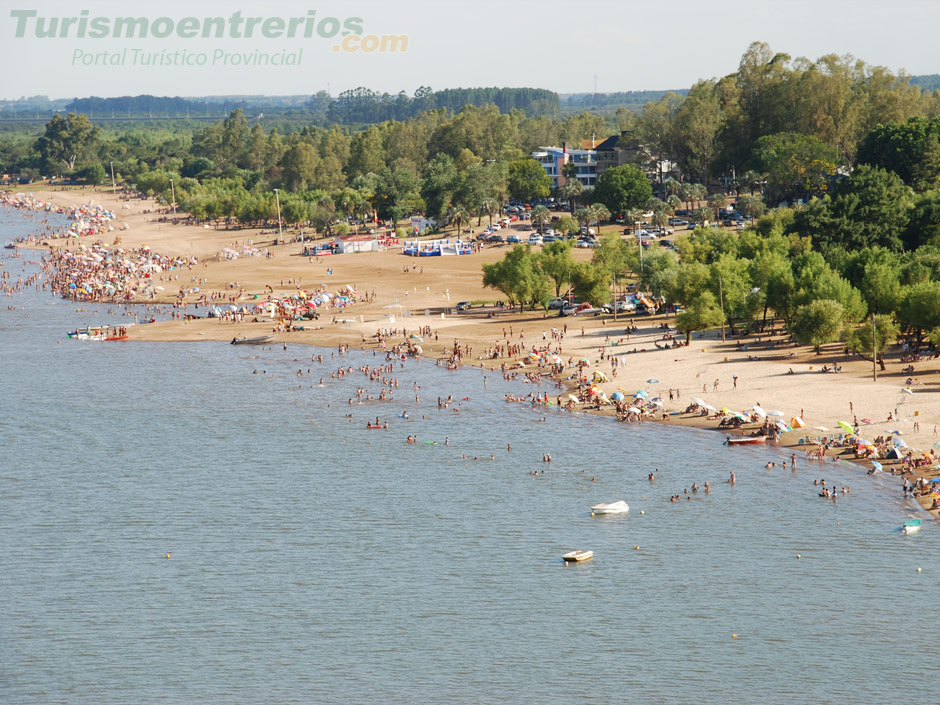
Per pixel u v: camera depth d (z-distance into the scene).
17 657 170.12
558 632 173.50
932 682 155.50
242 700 156.00
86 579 197.75
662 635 171.62
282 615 182.00
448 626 176.62
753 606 180.25
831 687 155.38
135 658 168.62
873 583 186.75
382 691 157.62
